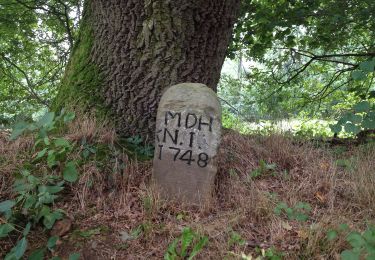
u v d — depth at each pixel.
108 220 2.85
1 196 2.87
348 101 7.27
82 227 2.75
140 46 3.67
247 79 8.44
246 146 3.91
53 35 8.65
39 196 2.58
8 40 8.23
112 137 3.55
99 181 3.14
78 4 7.61
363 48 7.44
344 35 6.78
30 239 2.59
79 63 4.04
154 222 2.84
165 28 3.61
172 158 3.17
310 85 8.40
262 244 2.56
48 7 7.82
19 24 7.73
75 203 2.96
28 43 8.53
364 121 2.70
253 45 6.89
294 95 7.95
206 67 3.88
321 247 2.45
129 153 3.56
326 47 6.95
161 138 3.20
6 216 2.52
